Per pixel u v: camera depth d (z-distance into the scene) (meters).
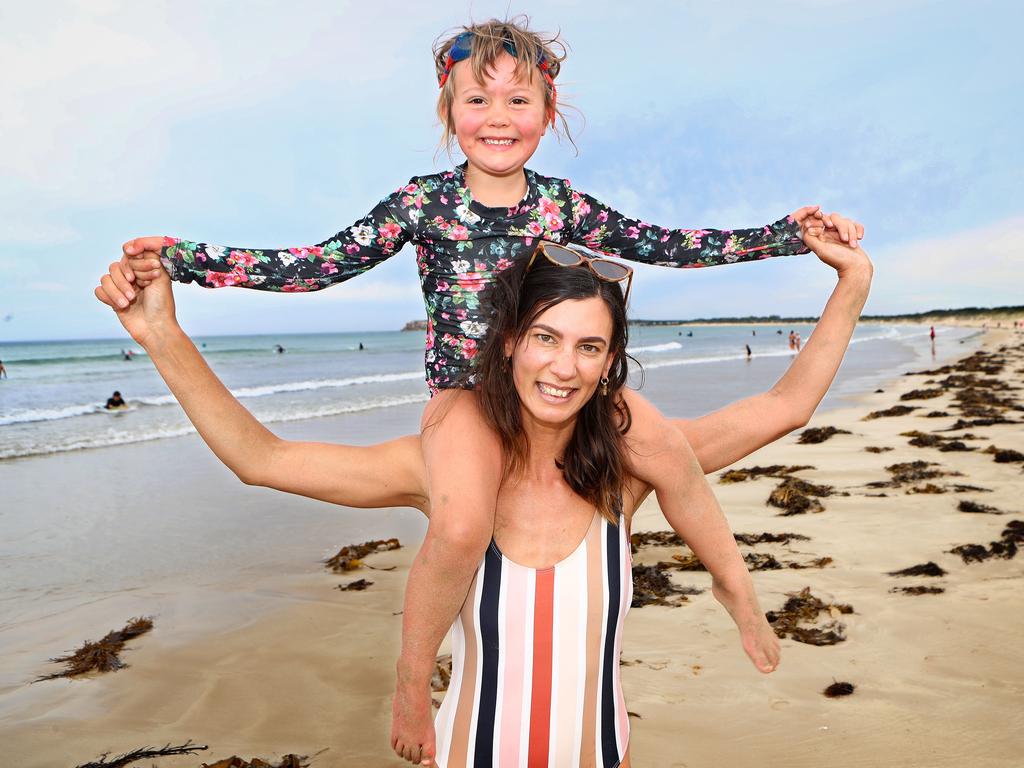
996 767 3.79
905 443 13.23
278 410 21.08
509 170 2.71
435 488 2.01
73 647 5.77
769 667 2.42
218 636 5.88
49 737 4.48
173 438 16.19
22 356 62.50
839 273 2.52
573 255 2.07
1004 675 4.66
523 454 2.10
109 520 9.39
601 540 2.11
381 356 58.50
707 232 2.75
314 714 4.71
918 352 52.59
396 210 2.69
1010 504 8.55
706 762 3.94
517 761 2.02
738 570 2.42
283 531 8.84
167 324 2.22
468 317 2.71
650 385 26.86
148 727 4.59
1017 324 116.56
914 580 6.27
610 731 2.12
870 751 3.97
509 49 2.71
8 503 10.29
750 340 87.06
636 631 5.59
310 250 2.58
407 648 2.00
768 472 10.96
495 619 2.03
